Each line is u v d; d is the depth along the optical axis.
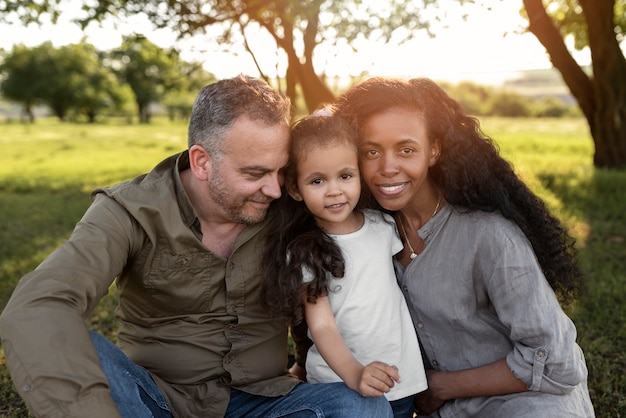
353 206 2.37
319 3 7.36
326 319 2.33
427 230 2.41
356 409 2.19
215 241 2.46
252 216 2.35
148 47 10.16
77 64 81.62
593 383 3.55
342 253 2.38
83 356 1.98
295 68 9.77
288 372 2.64
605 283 5.07
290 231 2.42
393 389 2.37
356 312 2.35
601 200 8.60
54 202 10.77
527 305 2.24
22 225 8.72
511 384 2.30
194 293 2.40
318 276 2.31
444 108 2.38
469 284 2.38
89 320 4.78
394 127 2.27
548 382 2.24
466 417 2.44
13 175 15.79
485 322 2.42
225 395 2.45
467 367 2.46
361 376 2.20
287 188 2.42
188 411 2.42
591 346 3.93
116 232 2.26
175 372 2.45
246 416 2.46
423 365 2.55
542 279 2.28
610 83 11.85
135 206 2.30
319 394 2.30
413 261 2.45
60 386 1.93
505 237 2.29
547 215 2.45
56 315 2.00
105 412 1.95
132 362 2.29
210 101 2.29
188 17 8.75
